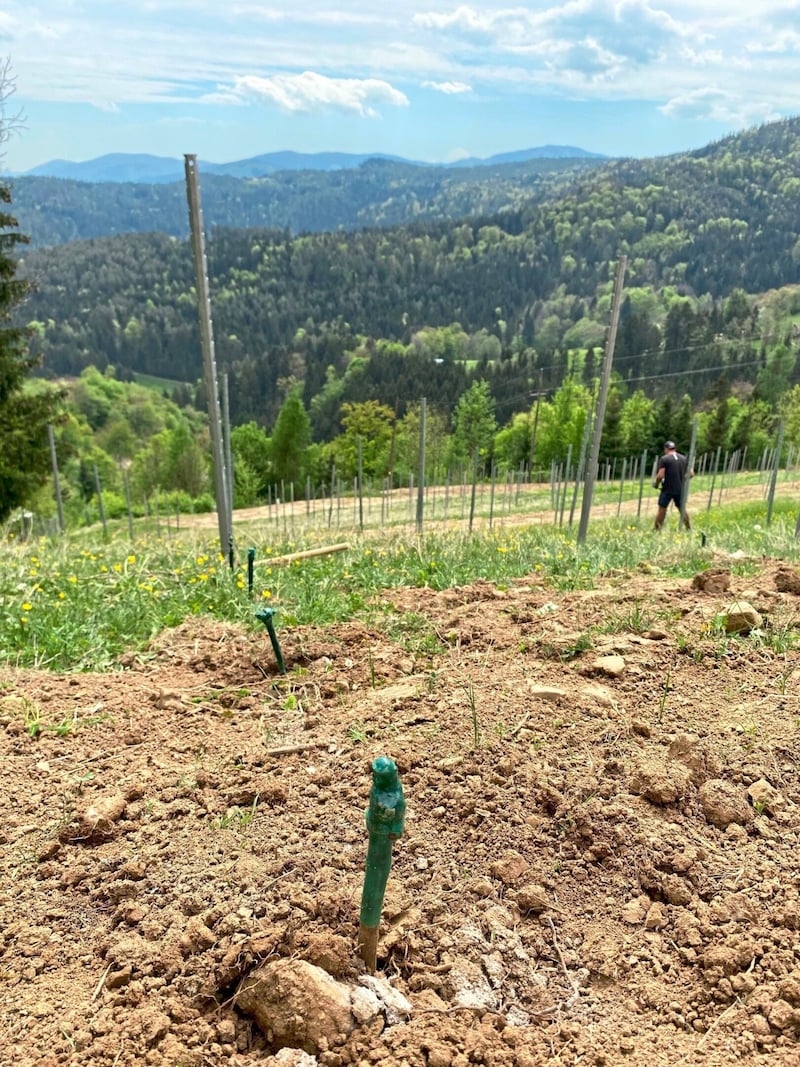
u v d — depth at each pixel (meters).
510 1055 1.61
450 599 4.55
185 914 1.97
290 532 9.16
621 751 2.58
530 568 5.62
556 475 24.05
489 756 2.57
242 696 3.27
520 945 1.90
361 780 2.49
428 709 2.95
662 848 2.18
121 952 1.85
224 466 6.60
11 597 4.71
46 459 17.59
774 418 45.25
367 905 1.73
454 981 1.79
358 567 5.75
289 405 44.34
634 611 3.85
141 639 4.13
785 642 3.40
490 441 48.19
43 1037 1.65
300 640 3.80
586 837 2.22
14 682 3.41
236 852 2.18
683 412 44.59
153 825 2.32
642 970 1.85
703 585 4.21
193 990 1.75
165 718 3.07
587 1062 1.61
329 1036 1.62
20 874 2.15
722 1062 1.60
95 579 5.37
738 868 2.13
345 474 45.56
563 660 3.39
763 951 1.86
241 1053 1.65
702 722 2.79
